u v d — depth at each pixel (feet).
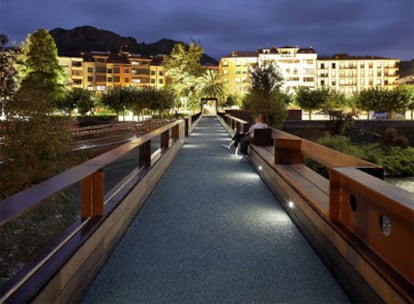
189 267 12.44
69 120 33.65
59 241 10.18
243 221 17.63
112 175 46.37
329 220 12.33
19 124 29.01
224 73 393.91
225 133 81.10
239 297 10.42
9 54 40.52
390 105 207.62
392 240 8.50
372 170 11.21
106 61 392.47
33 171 29.40
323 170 48.08
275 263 12.78
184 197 22.44
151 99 221.25
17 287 7.59
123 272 12.04
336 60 372.17
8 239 17.53
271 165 24.52
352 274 10.05
